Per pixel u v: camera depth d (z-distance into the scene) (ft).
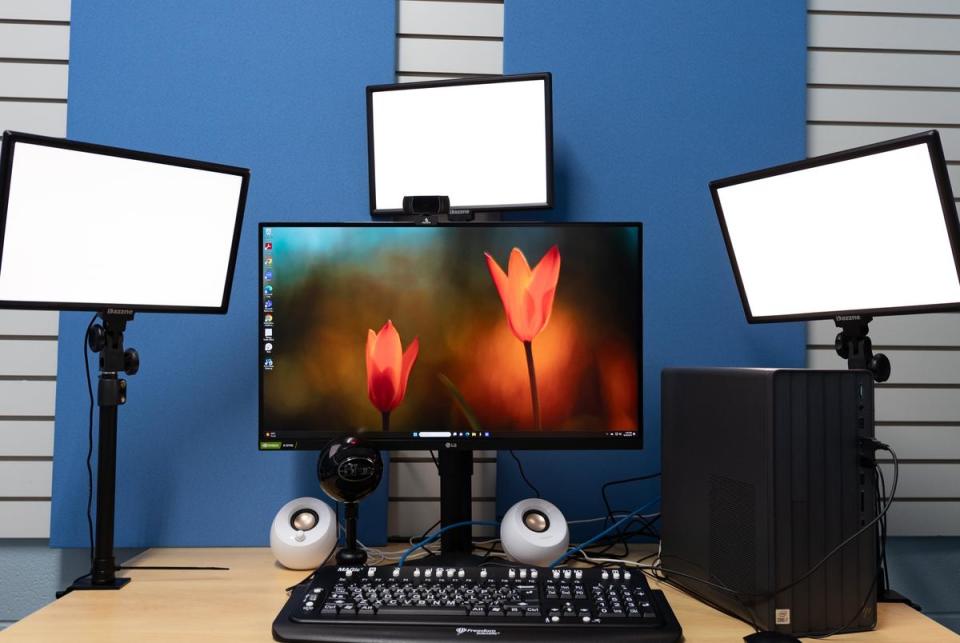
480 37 5.35
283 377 4.15
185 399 4.89
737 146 5.22
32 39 5.17
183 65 5.00
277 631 2.93
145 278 4.03
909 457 5.34
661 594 3.30
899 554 5.18
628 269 4.22
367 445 3.95
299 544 4.11
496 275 4.19
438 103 4.87
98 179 3.76
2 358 5.07
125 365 4.02
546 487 5.07
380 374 4.16
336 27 5.09
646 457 5.11
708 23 5.24
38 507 5.03
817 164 3.87
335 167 5.06
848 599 3.16
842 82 5.46
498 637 2.86
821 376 3.18
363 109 5.08
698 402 3.70
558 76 5.16
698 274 5.18
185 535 4.84
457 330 4.18
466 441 4.15
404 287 4.18
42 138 3.52
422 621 2.97
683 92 5.21
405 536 5.10
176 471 4.87
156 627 3.13
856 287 3.91
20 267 3.58
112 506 3.89
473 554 4.32
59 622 3.20
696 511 3.70
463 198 4.95
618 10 5.20
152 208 3.98
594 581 3.31
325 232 4.18
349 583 3.26
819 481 3.15
